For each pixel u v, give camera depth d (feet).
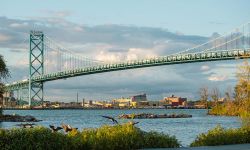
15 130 76.74
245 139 102.27
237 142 101.40
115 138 85.81
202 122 346.74
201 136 100.48
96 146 83.05
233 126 278.05
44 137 77.46
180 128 261.85
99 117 479.82
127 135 87.56
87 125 303.89
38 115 536.83
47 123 326.85
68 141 80.18
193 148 90.02
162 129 249.34
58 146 78.23
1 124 285.64
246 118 121.80
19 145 74.79
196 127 272.92
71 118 445.78
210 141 98.37
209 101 586.04
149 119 418.72
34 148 75.66
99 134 85.61
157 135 92.53
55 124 310.24
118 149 85.71
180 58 436.76
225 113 507.71
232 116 484.33
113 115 550.77
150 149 87.04
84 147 82.28
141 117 447.42
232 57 400.67
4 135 75.00
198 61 426.92
